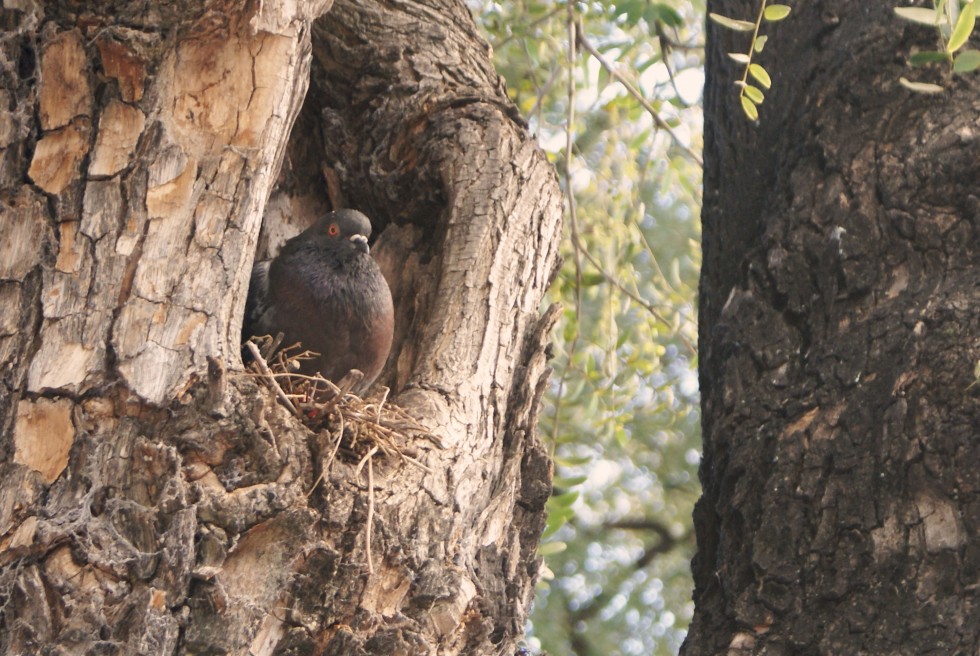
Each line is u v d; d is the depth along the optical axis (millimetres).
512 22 13312
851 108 7824
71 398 6090
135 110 6691
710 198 8797
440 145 9633
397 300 9867
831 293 7410
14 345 6152
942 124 7496
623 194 13406
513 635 7270
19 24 6531
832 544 6812
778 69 8570
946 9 7062
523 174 9430
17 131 6441
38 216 6391
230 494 6090
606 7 10984
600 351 14375
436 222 9906
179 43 6824
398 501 6711
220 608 5844
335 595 6211
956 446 6699
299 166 10797
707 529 7730
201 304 6488
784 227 7754
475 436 7750
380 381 9617
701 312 8594
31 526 5832
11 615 5664
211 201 6734
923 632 6457
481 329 8383
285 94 7051
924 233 7293
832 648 6602
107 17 6637
